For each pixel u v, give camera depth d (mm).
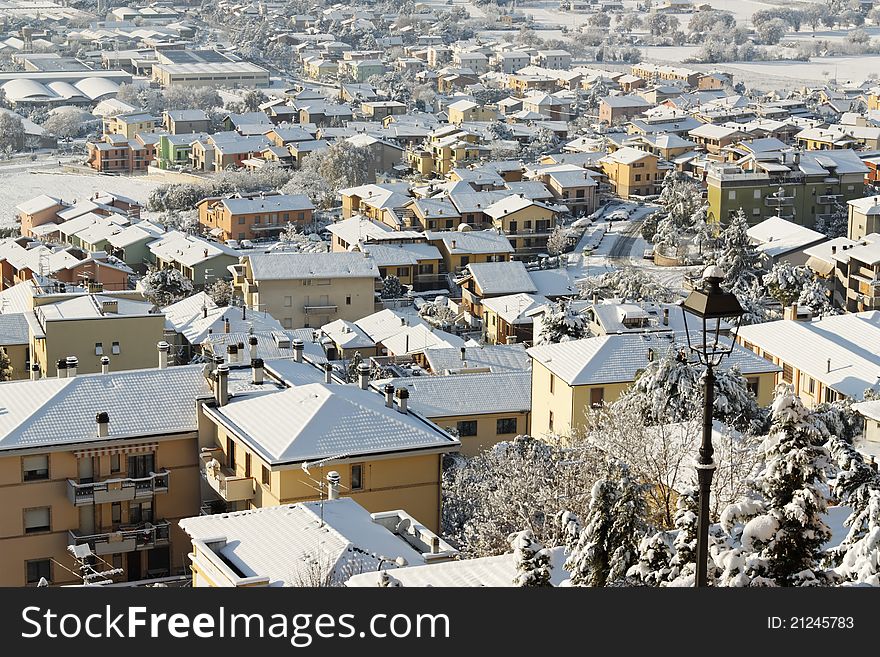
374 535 46469
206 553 44750
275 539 45781
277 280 142375
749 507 29047
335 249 175500
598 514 33000
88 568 56750
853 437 72875
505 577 37281
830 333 91062
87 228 181375
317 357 108188
